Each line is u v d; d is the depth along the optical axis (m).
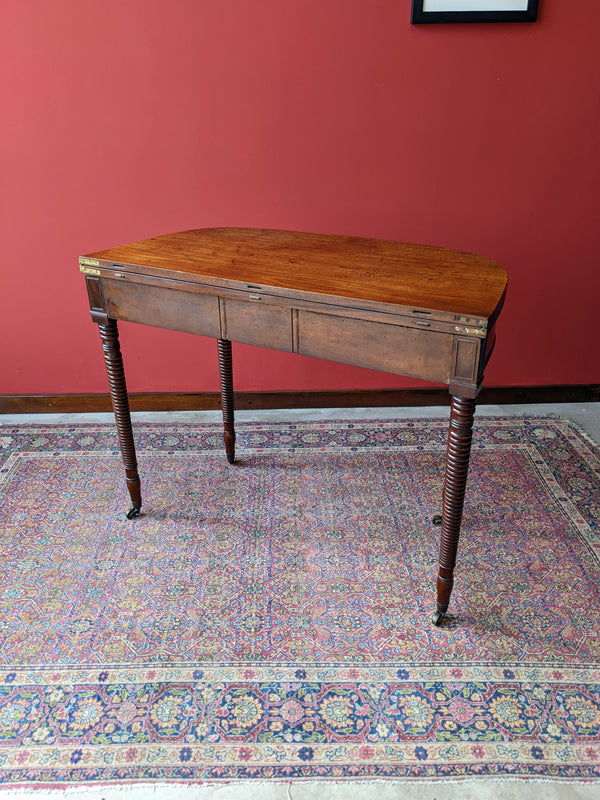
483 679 1.88
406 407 3.50
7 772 1.64
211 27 2.88
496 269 2.05
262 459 3.03
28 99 2.97
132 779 1.62
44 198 3.14
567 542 2.43
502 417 3.37
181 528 2.55
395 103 3.00
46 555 2.40
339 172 3.12
